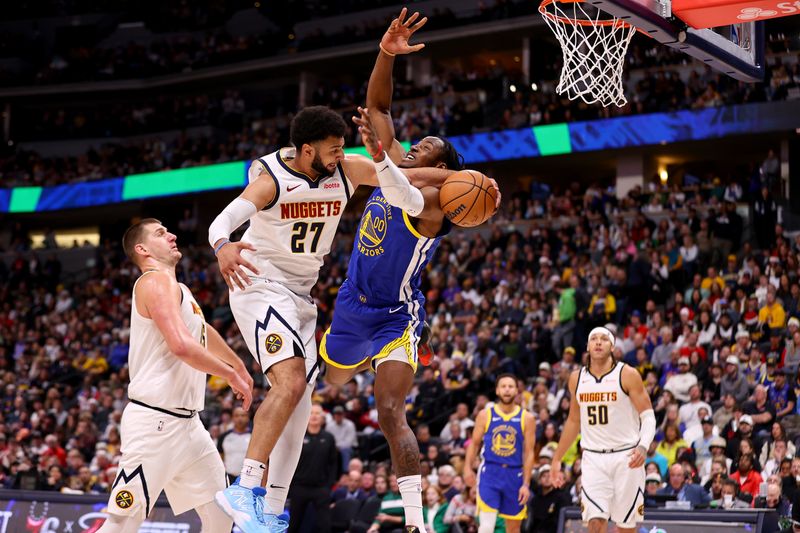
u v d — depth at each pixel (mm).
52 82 29578
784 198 17156
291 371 3924
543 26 23312
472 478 8312
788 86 17969
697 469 9625
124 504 4055
